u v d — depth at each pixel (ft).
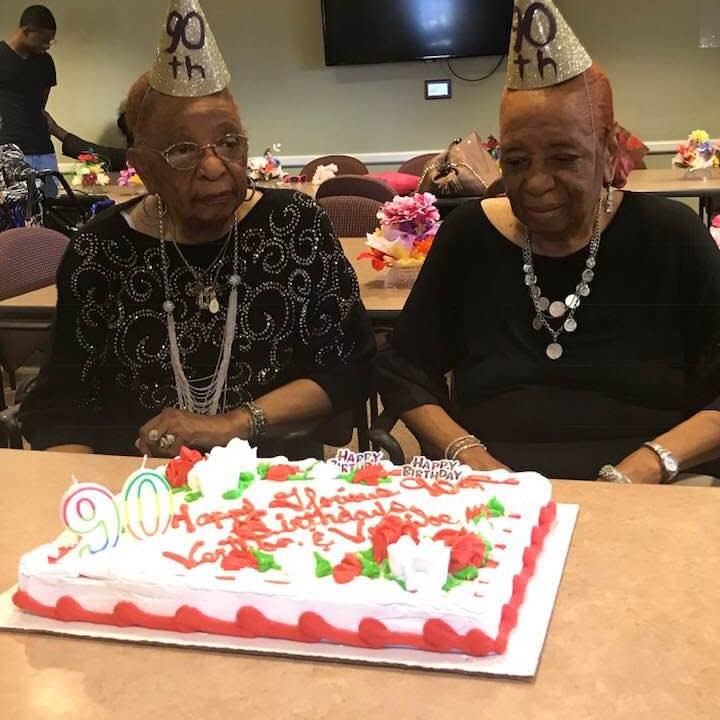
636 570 3.28
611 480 4.28
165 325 5.04
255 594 2.96
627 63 5.20
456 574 2.99
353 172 9.33
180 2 4.38
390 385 4.89
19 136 7.02
